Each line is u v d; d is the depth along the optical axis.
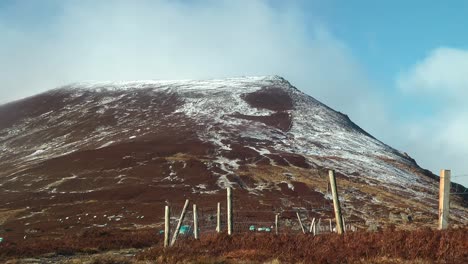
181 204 103.25
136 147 166.62
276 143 184.12
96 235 48.06
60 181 135.38
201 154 157.75
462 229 14.98
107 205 105.69
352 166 162.38
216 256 18.73
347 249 16.08
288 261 16.14
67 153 180.88
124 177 134.12
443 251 14.03
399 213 101.94
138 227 80.31
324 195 118.00
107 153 160.38
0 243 39.47
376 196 124.38
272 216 82.69
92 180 133.62
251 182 129.75
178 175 134.12
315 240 18.17
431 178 177.50
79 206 106.56
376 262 14.03
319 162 160.38
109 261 20.17
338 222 17.86
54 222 91.62
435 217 90.62
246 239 21.19
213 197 111.25
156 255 20.20
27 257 29.09
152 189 119.50
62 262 23.23
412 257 14.19
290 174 139.38
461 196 117.56
